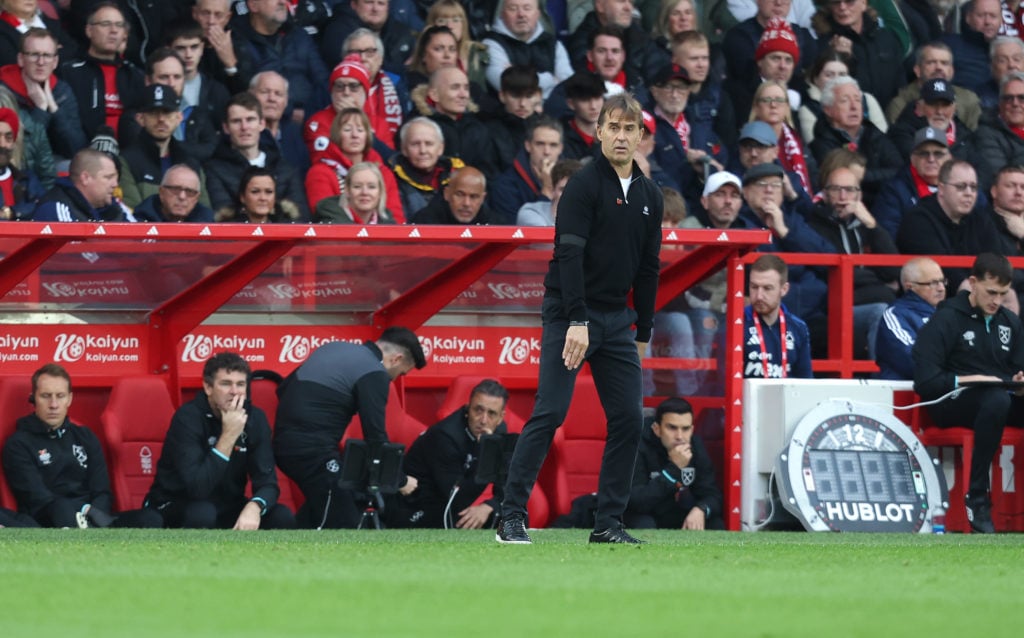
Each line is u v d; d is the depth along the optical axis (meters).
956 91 55.16
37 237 35.59
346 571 19.64
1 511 34.84
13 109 42.12
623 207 25.59
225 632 13.72
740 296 39.31
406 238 37.69
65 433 35.75
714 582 19.03
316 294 40.47
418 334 41.34
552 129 45.94
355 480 34.47
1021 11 58.94
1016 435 40.38
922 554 25.31
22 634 13.32
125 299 39.06
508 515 26.17
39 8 45.72
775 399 38.38
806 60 54.69
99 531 31.94
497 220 46.00
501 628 14.38
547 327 25.98
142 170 43.78
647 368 40.31
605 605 16.31
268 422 36.97
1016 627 14.95
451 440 37.16
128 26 46.69
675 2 53.31
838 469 37.69
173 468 35.62
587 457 39.97
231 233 36.72
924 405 39.50
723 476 39.59
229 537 29.56
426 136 45.91
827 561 23.12
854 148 52.25
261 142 45.38
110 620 14.43
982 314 39.59
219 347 40.41
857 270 45.62
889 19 56.03
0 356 38.69
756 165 47.22
